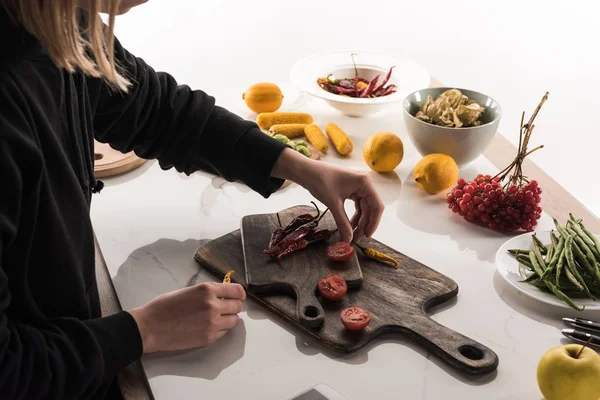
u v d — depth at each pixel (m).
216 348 1.08
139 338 1.01
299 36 3.71
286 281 1.19
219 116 1.36
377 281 1.22
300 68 1.92
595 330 1.09
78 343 0.95
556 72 3.69
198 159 1.37
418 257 1.32
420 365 1.06
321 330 1.10
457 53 3.74
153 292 1.22
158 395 0.99
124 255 1.31
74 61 0.86
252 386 1.01
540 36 3.93
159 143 1.36
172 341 1.05
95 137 1.34
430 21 3.95
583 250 1.21
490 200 1.38
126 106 1.28
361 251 1.31
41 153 0.90
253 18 3.84
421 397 1.00
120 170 1.58
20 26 0.90
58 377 0.91
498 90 3.53
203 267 1.28
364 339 1.08
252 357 1.07
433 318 1.16
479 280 1.26
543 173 1.62
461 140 1.55
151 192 1.52
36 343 0.91
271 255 1.27
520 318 1.16
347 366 1.05
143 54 3.47
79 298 1.04
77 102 1.04
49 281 1.00
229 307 1.11
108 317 1.01
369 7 4.00
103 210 1.45
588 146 3.30
